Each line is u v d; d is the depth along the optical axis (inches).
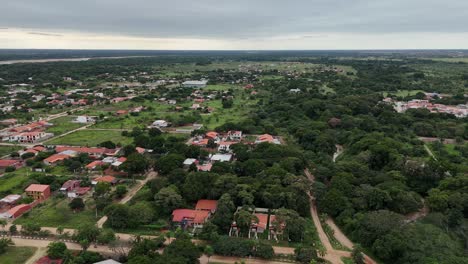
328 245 3690.9
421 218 3998.5
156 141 6476.4
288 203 4247.0
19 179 5221.5
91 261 3228.3
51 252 3233.3
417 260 3144.7
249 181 4643.2
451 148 6555.1
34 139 7185.0
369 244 3587.6
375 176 4923.7
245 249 3442.4
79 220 4072.3
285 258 3449.8
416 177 4857.3
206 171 5137.8
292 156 5654.5
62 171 5546.3
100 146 6574.8
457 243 3435.0
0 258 3321.9
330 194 4325.8
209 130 7834.6
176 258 3026.6
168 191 4330.7
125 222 3909.9
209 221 3860.7
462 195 4109.3
